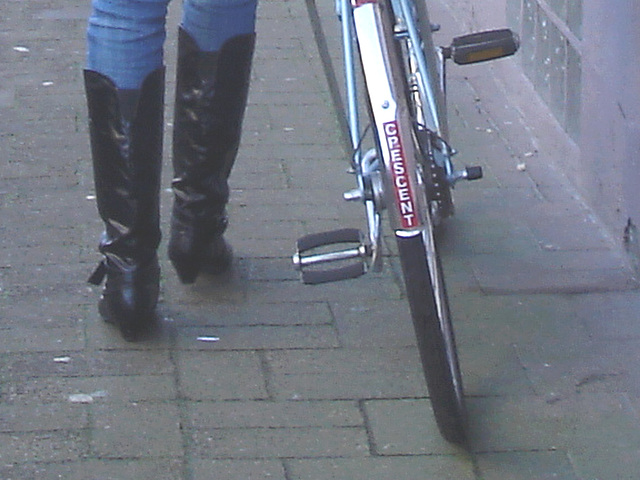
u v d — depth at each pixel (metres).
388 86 1.85
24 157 3.02
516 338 2.35
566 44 2.98
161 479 1.96
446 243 2.70
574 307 2.46
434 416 2.04
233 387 2.18
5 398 2.14
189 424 2.09
